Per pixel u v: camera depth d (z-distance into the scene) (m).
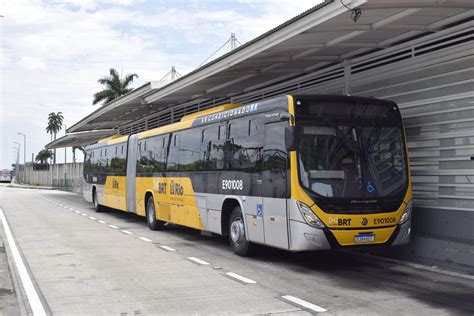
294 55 13.67
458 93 10.47
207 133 12.70
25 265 10.27
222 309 6.90
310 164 9.09
